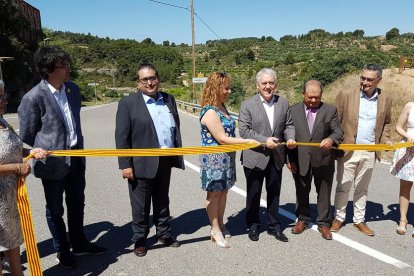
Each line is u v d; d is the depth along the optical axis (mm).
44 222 4555
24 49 37562
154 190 3820
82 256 3684
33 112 3141
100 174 7027
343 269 3375
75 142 3436
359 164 4121
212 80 3627
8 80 36594
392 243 3898
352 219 4590
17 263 2965
